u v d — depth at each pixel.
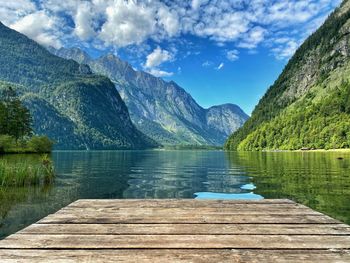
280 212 6.93
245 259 3.96
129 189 22.45
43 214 13.41
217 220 6.14
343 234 5.13
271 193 19.64
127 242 4.64
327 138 157.88
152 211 7.00
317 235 5.07
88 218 6.25
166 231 5.29
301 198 17.41
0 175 22.41
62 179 28.39
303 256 4.08
